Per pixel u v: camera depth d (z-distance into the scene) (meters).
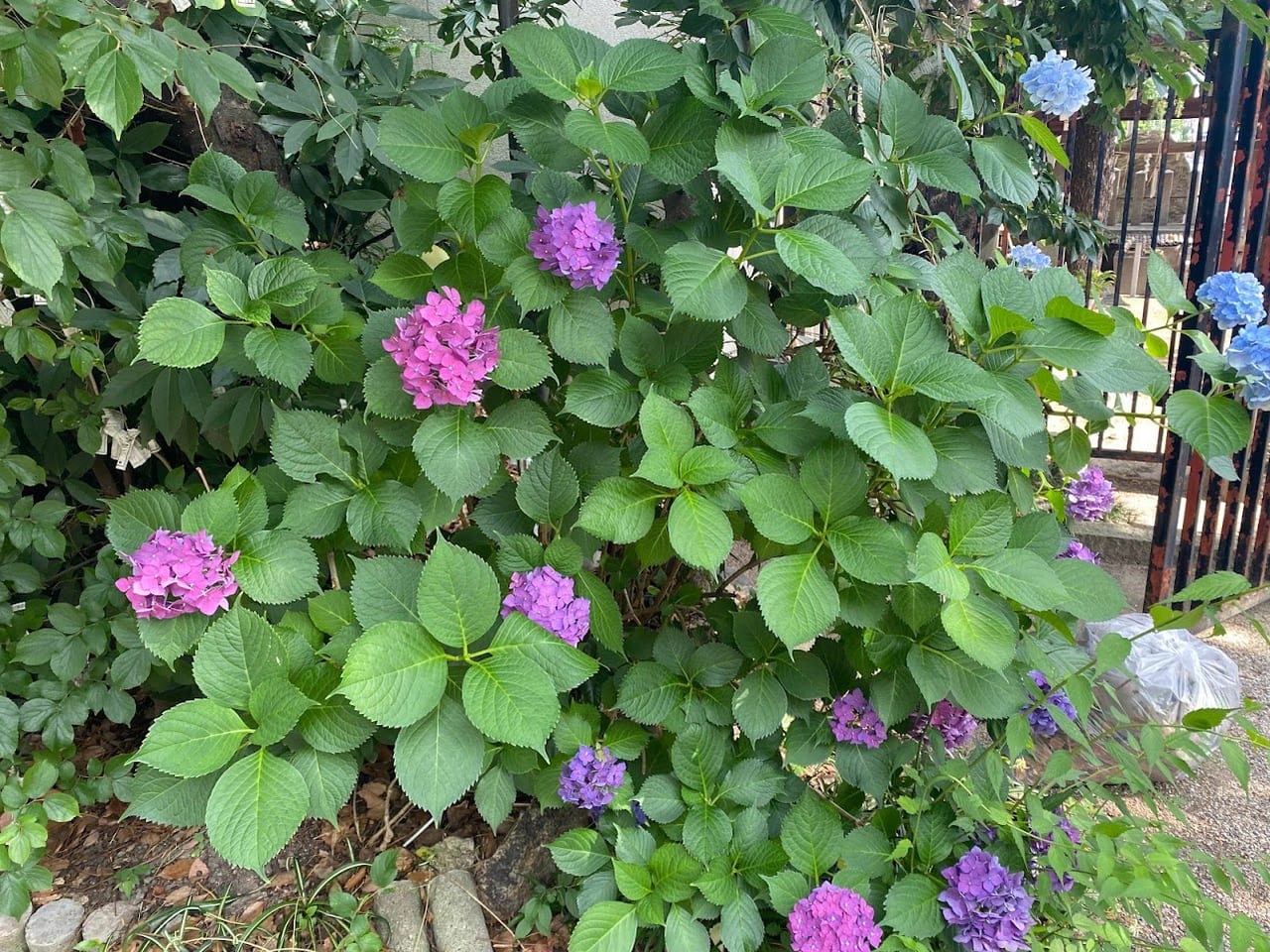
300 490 1.36
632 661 1.56
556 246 1.25
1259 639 2.57
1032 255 1.90
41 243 1.28
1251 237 2.41
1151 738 1.33
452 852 1.61
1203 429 1.30
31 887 1.48
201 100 1.32
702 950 1.33
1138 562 3.17
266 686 1.21
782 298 1.45
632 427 1.52
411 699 1.17
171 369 1.67
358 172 2.05
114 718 1.64
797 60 1.32
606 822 1.42
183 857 1.64
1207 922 1.19
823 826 1.38
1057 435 1.54
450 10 2.33
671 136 1.34
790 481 1.26
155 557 1.21
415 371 1.23
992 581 1.27
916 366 1.23
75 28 1.32
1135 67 2.46
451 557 1.22
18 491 1.81
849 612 1.31
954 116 2.14
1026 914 1.27
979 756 1.42
